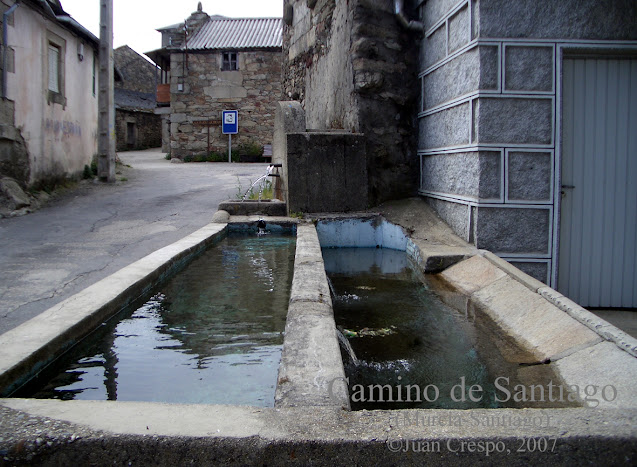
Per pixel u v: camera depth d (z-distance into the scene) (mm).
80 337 2912
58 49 9953
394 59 7230
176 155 19844
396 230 6594
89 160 11570
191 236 5930
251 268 5039
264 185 10352
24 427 1808
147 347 3047
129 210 8023
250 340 3156
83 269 4582
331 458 1744
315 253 4812
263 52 19594
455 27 5707
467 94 5281
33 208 7934
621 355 2658
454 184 5879
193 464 1734
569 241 5051
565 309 3389
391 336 3512
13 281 4141
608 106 4973
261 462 1733
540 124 4965
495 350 3260
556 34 4898
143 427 1806
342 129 7891
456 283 4820
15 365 2297
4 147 8156
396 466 1763
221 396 2426
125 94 28297
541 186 5000
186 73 19688
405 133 7375
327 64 8891
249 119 19859
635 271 5008
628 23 4867
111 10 10523
